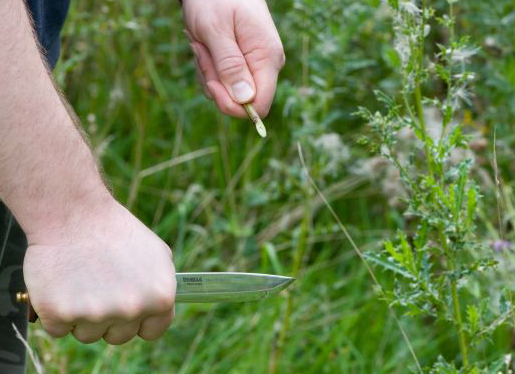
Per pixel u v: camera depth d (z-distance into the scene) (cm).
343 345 313
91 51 379
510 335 289
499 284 262
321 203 347
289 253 347
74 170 126
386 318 314
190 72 416
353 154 344
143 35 386
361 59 327
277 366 288
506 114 327
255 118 172
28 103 122
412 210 180
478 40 329
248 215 371
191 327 329
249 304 329
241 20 175
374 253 183
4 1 121
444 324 306
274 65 177
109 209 130
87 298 126
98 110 402
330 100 330
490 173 331
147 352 319
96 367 288
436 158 179
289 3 370
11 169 123
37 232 127
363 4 302
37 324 285
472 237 180
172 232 376
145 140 398
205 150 358
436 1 335
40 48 144
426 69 182
